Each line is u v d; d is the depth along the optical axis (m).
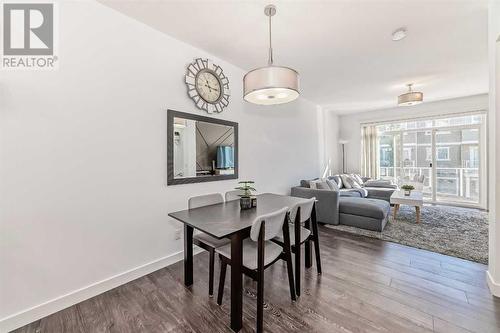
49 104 1.71
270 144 4.01
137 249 2.23
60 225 1.77
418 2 1.94
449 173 5.42
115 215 2.08
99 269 1.97
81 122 1.87
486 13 2.09
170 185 2.49
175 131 2.52
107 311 1.73
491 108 1.90
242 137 3.39
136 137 2.21
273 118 4.09
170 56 2.47
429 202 5.63
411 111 5.79
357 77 3.78
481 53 2.92
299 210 1.96
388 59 3.08
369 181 5.82
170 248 2.50
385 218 3.58
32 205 1.64
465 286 1.99
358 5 1.97
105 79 2.00
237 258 1.53
